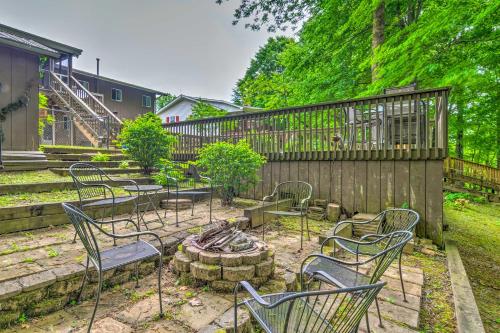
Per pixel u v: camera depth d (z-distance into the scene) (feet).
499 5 15.15
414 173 15.30
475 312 7.50
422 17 21.26
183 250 8.76
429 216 14.83
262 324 4.68
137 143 20.77
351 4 28.04
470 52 20.77
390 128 17.81
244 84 55.36
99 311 6.71
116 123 32.14
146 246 7.26
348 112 17.44
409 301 8.12
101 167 20.99
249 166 17.51
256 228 14.75
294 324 4.81
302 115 21.43
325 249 11.35
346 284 6.33
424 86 22.89
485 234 21.88
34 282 6.47
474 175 38.34
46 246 9.10
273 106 44.27
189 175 24.91
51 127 33.27
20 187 13.39
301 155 19.13
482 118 35.76
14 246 9.02
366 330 6.65
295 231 14.39
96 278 7.49
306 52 34.50
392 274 10.20
